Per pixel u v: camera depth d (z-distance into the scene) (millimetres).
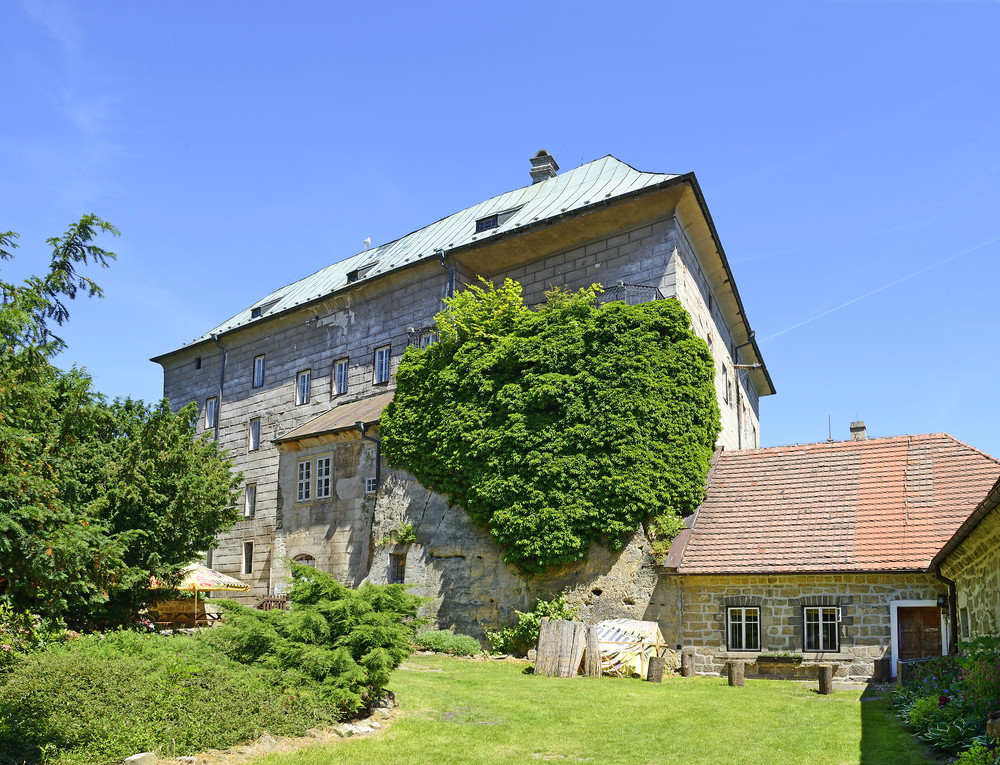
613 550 23562
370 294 35250
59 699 12125
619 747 13250
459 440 26828
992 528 13117
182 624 29594
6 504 10430
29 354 11102
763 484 24312
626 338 25203
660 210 27734
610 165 32719
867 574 20453
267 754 12086
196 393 42844
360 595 15406
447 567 26266
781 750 12688
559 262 30094
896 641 20000
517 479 24984
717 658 21641
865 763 11633
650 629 21844
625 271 28297
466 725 14672
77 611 20172
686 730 14352
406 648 15336
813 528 22188
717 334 32750
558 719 15305
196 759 11438
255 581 35969
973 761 9805
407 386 28969
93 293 13680
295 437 31656
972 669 12445
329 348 36562
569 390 25141
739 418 35938
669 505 23797
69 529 11281
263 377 39406
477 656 23750
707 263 31094
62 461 12648
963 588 17141
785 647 21031
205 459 24266
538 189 34500
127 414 22453
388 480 28562
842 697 17531
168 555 22047
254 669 14594
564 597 23906
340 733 13508
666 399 24734
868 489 22797
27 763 10203
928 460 22938
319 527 30500
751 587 21734
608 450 24266
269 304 42781
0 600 13992
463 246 31312
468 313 28219
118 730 11469
